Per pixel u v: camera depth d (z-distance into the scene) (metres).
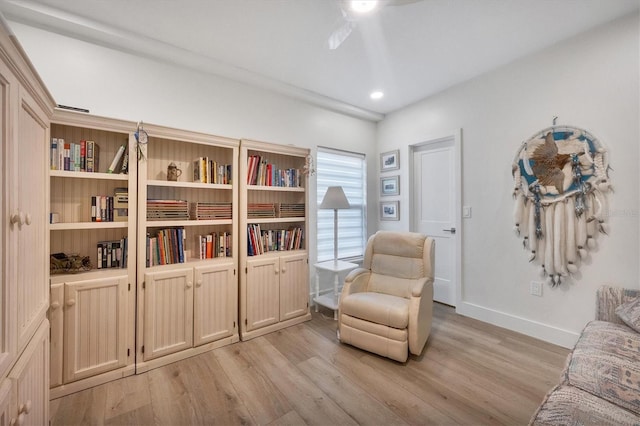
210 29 2.16
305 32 2.20
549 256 2.42
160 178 2.39
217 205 2.48
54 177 1.95
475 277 3.01
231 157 2.61
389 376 1.98
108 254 2.03
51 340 1.72
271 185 2.87
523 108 2.61
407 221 3.73
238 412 1.64
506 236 2.75
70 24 1.98
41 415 1.25
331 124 3.65
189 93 2.59
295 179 3.07
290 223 3.21
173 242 2.27
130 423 1.55
